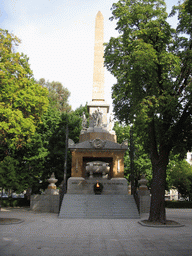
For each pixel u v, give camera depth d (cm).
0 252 850
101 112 3130
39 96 2438
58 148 3697
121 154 2856
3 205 3262
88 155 2856
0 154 3106
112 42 1883
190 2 1609
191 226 1487
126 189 2725
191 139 1812
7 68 1850
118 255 825
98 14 3397
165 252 860
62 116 4025
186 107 1620
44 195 2620
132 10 1788
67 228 1418
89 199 2303
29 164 3462
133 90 1627
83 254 836
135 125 1697
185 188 4212
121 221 1781
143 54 1493
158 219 1581
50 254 832
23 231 1286
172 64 1582
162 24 1702
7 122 1800
